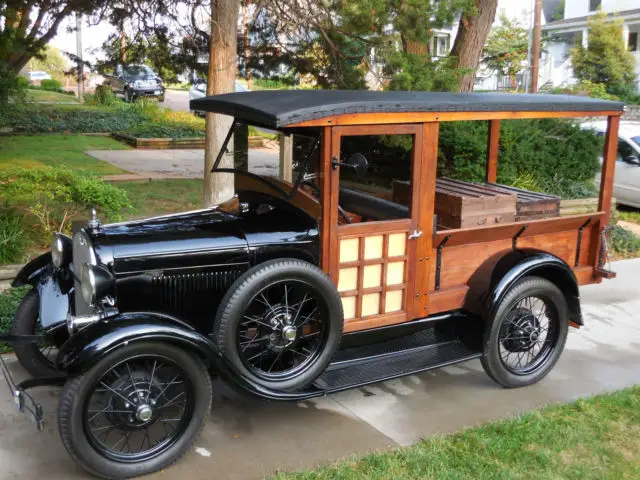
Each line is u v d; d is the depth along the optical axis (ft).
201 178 37.60
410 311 14.40
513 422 13.29
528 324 15.23
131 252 12.25
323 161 12.51
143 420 11.35
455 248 14.89
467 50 32.89
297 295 13.16
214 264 12.76
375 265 13.71
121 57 32.65
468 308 15.40
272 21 30.07
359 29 26.73
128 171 38.78
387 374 13.57
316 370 12.76
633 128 36.50
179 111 70.38
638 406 14.14
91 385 10.75
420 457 11.90
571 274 15.10
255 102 12.93
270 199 14.14
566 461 12.01
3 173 22.07
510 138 29.19
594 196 30.27
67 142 50.26
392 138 13.37
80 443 10.82
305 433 12.94
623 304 21.13
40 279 14.21
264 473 11.54
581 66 81.46
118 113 63.72
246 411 13.79
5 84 40.60
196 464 11.79
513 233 15.47
